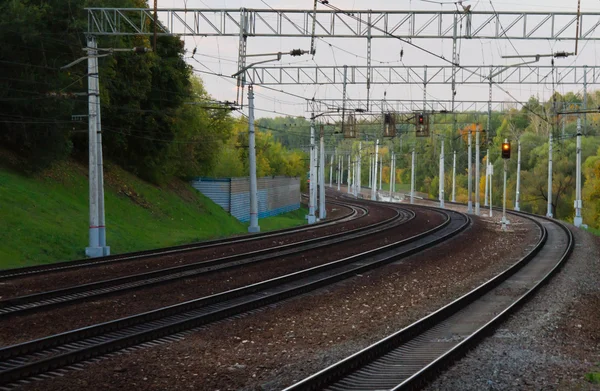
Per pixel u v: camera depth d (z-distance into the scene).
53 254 26.47
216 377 10.64
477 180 68.75
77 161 44.38
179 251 28.84
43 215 30.70
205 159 59.72
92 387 9.96
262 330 14.61
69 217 32.66
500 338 13.84
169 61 48.47
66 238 28.84
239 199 59.62
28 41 32.44
